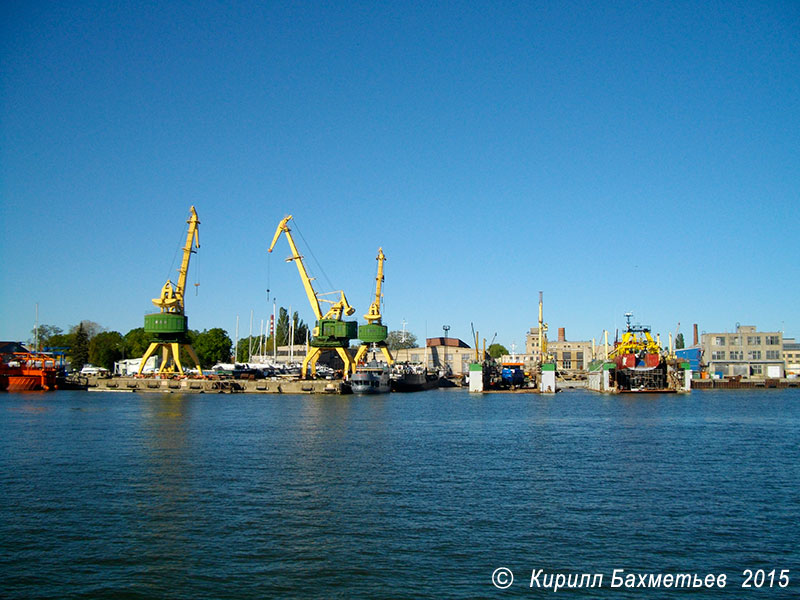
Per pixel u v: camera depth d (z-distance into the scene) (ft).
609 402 403.75
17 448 179.52
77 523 103.45
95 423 248.73
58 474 141.28
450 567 86.33
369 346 618.03
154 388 490.90
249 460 160.45
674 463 159.22
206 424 247.91
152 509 111.45
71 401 385.70
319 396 460.14
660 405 375.25
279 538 96.63
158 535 97.66
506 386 562.66
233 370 538.47
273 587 79.92
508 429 237.45
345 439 203.10
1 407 333.62
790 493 125.80
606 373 499.51
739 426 250.16
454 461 161.27
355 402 397.39
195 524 103.09
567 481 136.56
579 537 98.07
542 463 158.81
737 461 162.50
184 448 180.75
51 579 81.92
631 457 168.76
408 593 78.48
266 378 552.41
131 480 134.92
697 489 129.08
